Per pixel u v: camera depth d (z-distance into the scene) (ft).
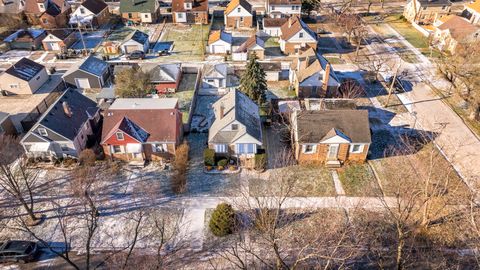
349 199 126.82
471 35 222.48
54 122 138.31
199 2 280.31
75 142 140.67
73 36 250.57
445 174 133.69
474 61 167.43
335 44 248.73
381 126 164.55
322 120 140.77
